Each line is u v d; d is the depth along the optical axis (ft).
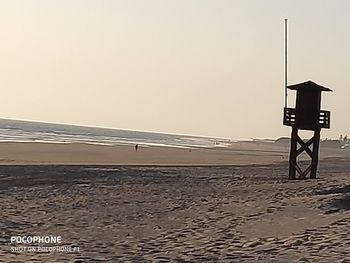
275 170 158.20
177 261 35.70
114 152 261.85
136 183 99.66
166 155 264.93
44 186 90.68
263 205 62.18
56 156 206.39
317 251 36.04
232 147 528.63
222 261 35.09
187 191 84.64
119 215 59.21
